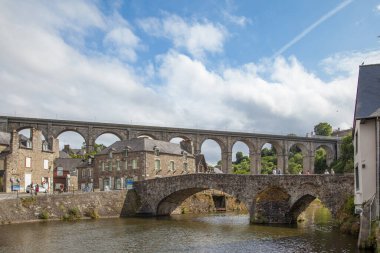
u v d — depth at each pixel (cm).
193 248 2867
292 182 4044
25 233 3406
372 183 2714
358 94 2844
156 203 5200
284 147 9775
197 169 7706
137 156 6134
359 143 2783
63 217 4434
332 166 9388
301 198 4009
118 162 6397
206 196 6231
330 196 3766
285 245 2919
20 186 5216
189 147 7294
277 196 4222
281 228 3816
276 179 4153
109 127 7856
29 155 5438
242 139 9288
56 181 7900
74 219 4506
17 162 5212
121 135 7988
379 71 2958
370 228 2586
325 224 4094
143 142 6281
